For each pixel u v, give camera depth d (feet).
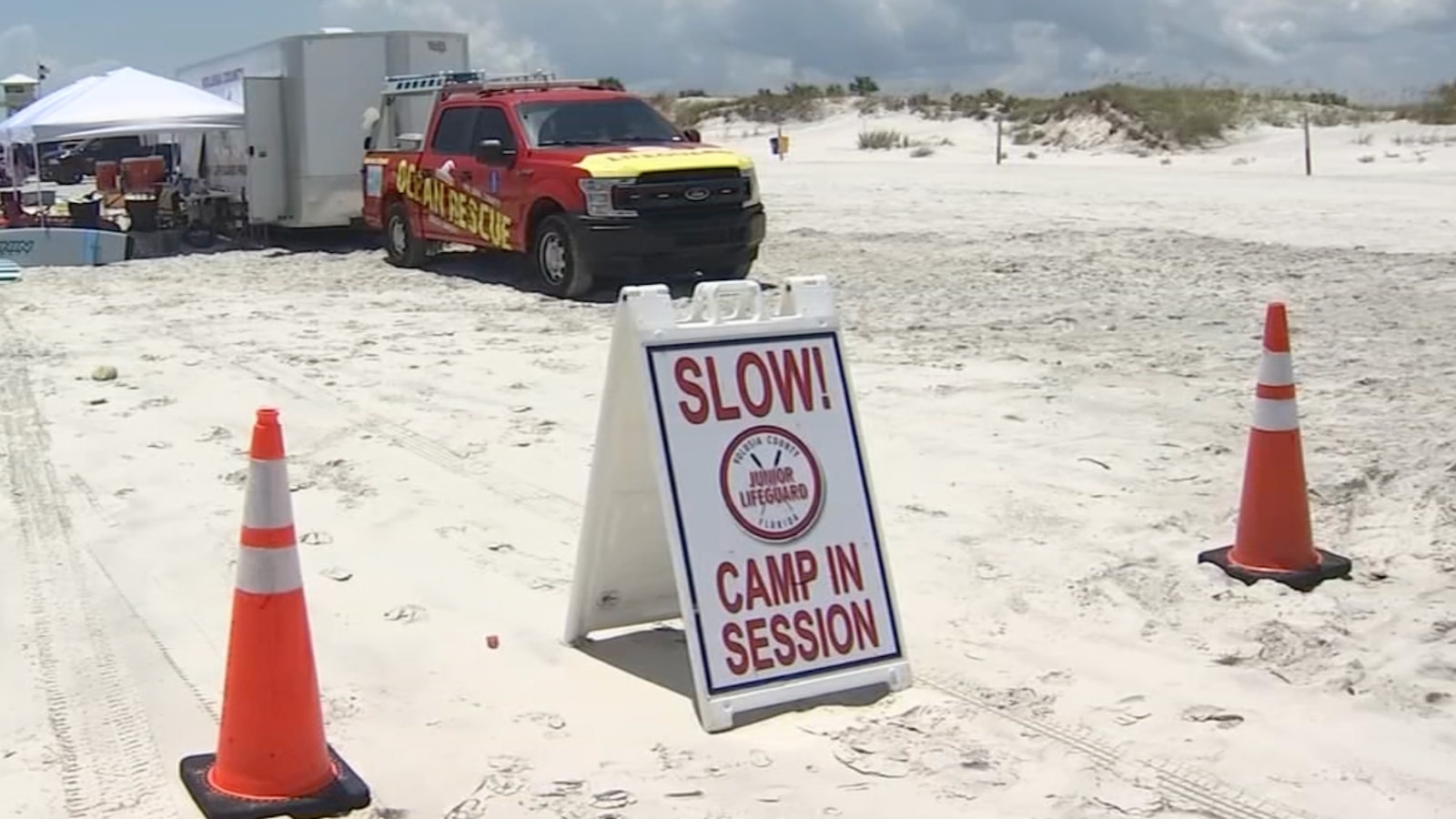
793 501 15.93
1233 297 43.80
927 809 13.38
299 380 33.12
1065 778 13.97
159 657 16.83
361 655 16.88
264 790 13.11
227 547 20.83
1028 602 18.69
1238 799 13.57
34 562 20.25
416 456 26.11
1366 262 51.08
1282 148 130.72
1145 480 24.06
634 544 17.06
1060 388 31.07
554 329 40.83
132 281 55.31
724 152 48.32
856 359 34.78
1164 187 91.25
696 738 14.84
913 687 16.11
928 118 170.40
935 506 22.81
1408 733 14.88
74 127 67.21
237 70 72.84
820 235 64.64
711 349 15.93
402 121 61.16
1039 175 107.24
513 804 13.46
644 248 45.96
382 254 65.16
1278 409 19.36
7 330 41.37
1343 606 18.31
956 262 53.78
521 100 51.24
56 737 14.73
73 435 27.78
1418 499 22.30
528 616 18.28
